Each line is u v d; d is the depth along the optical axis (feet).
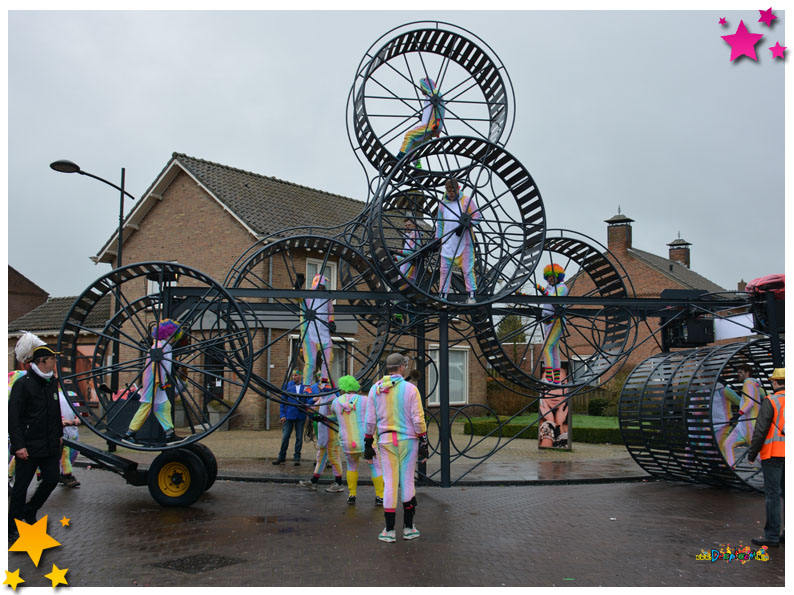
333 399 31.53
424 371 35.40
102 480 33.50
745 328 37.88
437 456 43.98
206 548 20.43
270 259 60.70
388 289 34.35
